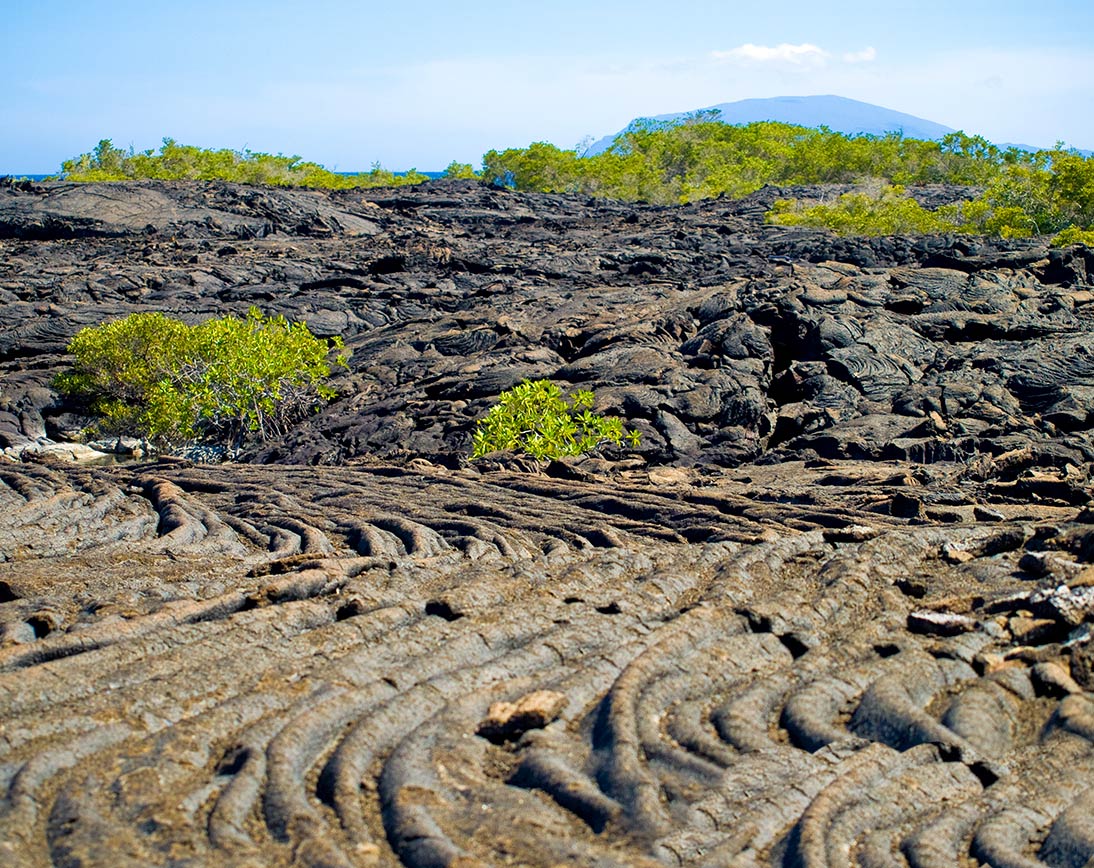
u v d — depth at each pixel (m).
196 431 29.72
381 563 9.20
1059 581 7.80
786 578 8.69
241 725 5.83
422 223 64.19
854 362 24.58
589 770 5.55
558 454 19.80
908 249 39.09
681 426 22.38
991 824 5.20
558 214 69.69
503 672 6.62
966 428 20.62
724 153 106.50
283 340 30.61
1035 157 74.44
